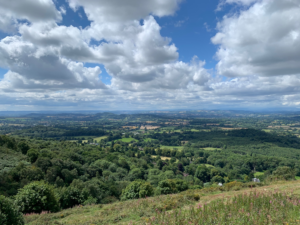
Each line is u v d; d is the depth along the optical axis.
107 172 62.88
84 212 18.27
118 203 20.59
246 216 10.14
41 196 19.84
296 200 12.27
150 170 79.94
